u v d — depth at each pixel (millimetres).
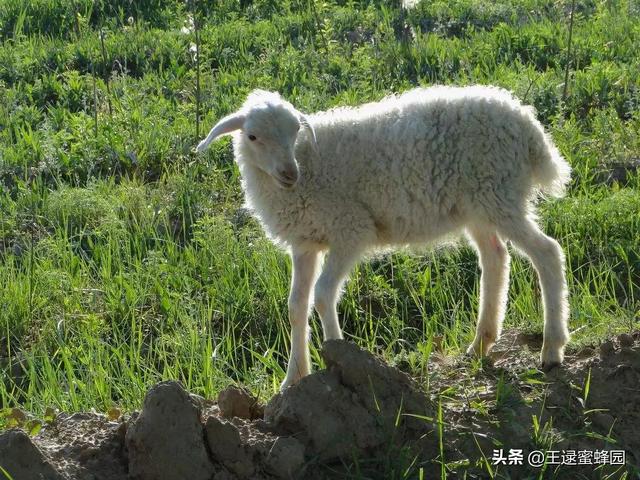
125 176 5340
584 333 4359
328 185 4180
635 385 4113
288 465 3895
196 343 4441
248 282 4746
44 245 4898
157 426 3854
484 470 3955
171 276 4758
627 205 4918
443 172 4141
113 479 3863
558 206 4938
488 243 4246
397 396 4020
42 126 5602
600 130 5352
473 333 4453
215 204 5133
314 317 4672
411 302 4738
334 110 4281
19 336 4645
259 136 4148
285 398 3979
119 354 4387
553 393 4094
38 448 3824
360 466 3947
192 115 5602
